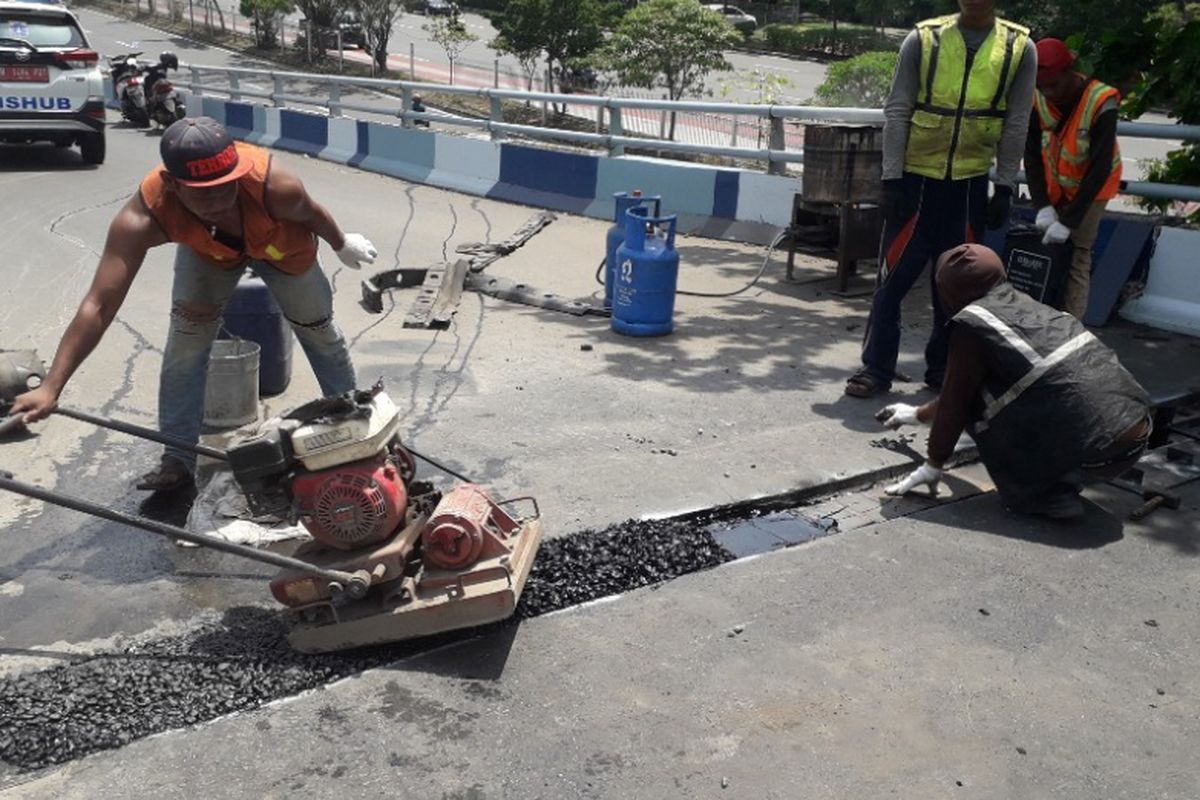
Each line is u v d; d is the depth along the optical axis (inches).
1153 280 306.8
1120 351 282.0
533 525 157.3
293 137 690.2
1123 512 190.5
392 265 373.7
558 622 154.6
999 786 122.7
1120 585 165.9
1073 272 260.2
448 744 128.4
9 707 133.0
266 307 232.7
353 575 139.5
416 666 143.7
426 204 498.9
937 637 151.4
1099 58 336.2
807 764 125.6
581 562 168.9
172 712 133.3
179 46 1862.7
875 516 189.9
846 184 330.6
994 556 174.1
